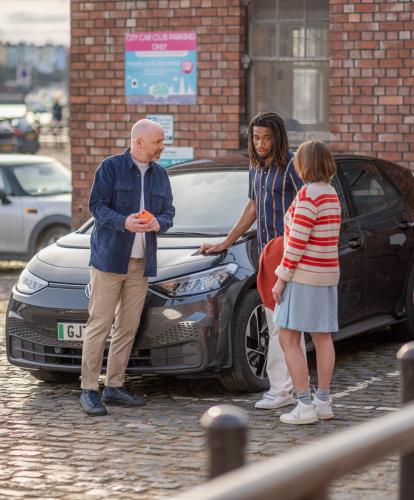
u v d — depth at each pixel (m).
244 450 2.18
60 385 8.21
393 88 12.49
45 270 7.97
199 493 2.01
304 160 6.68
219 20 13.07
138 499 5.36
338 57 12.66
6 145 28.72
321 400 6.96
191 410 7.33
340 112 12.73
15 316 7.94
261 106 13.27
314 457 2.10
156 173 7.46
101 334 7.36
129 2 13.42
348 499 5.09
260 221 7.23
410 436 2.30
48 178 15.87
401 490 2.79
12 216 15.43
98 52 13.62
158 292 7.45
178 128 13.38
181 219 8.36
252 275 7.65
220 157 9.27
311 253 6.70
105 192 7.29
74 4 13.66
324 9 12.99
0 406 7.52
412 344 3.37
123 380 7.53
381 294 9.01
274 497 2.02
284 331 6.88
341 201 8.79
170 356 7.46
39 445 6.45
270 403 7.29
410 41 12.38
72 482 5.66
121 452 6.27
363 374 8.45
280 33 13.16
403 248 9.25
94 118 13.71
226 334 7.48
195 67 13.23
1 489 5.54
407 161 12.51
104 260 7.25
